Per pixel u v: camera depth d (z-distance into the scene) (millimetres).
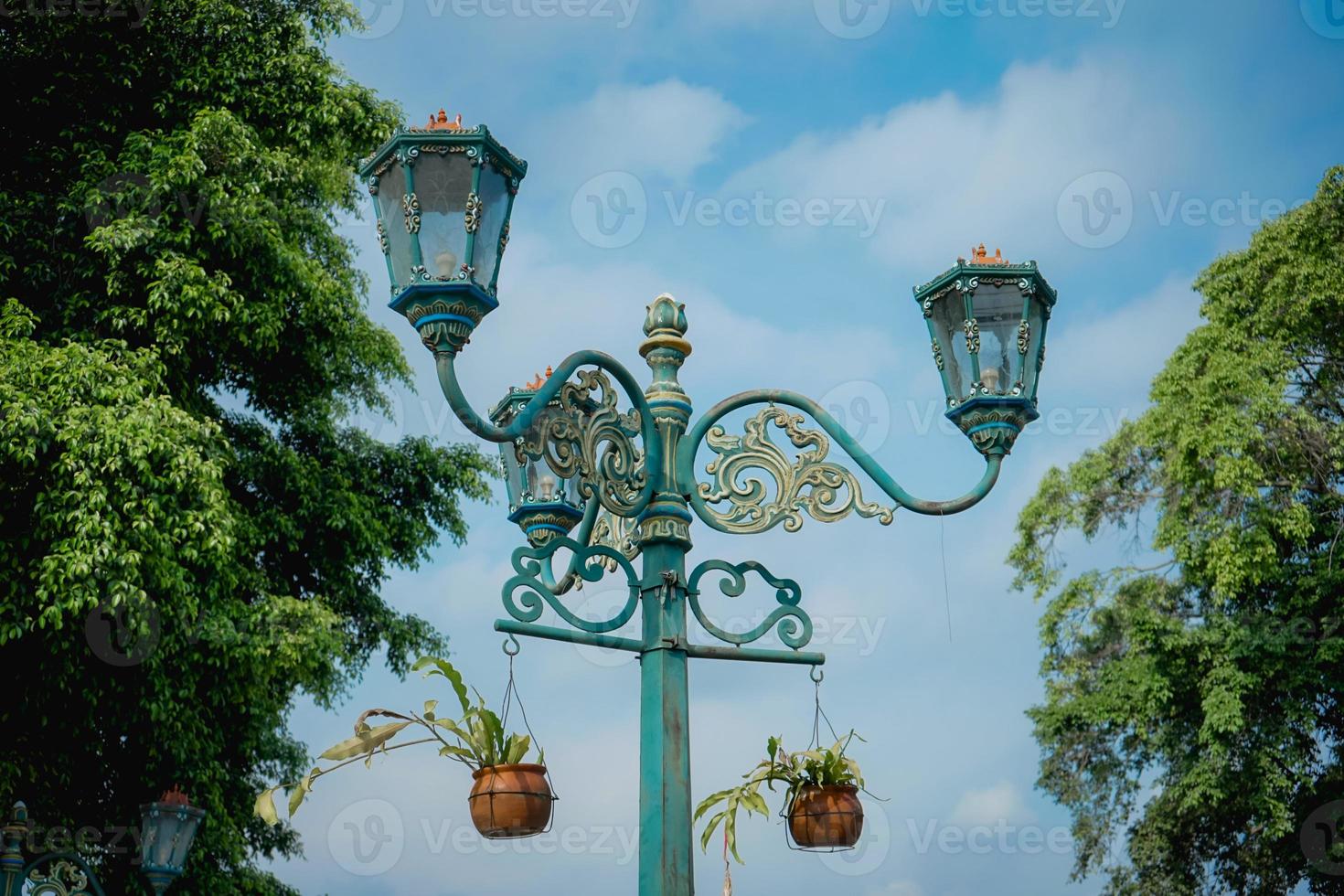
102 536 10742
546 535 5867
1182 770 19859
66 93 13789
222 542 11352
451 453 16047
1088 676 20812
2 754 11133
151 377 11953
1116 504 20859
